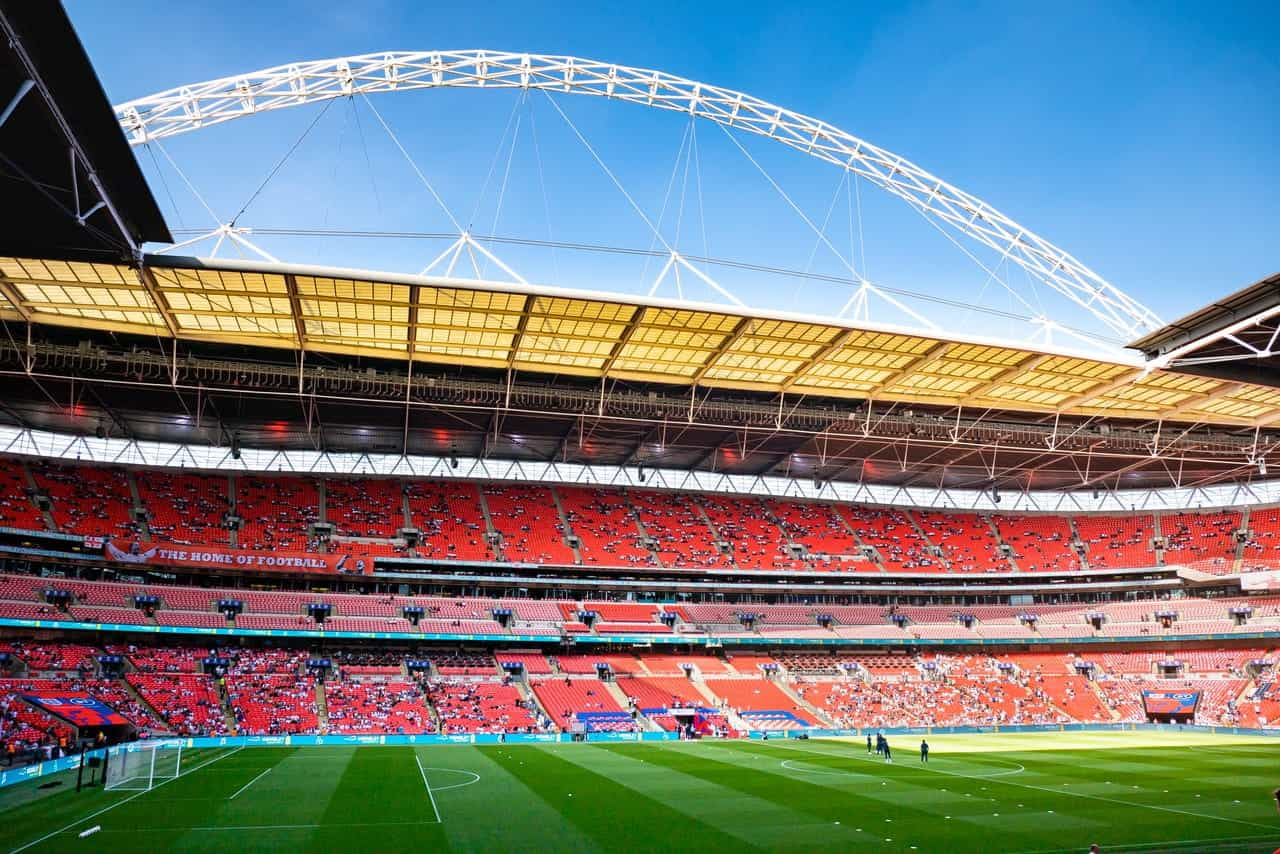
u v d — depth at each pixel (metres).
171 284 49.16
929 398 71.12
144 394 69.88
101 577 75.62
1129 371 62.59
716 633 88.69
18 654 63.66
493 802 36.41
